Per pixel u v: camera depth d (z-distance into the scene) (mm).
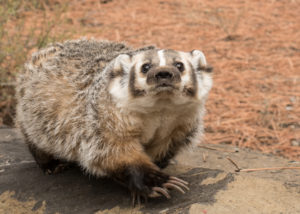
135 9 20219
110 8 20188
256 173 8992
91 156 6805
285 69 15383
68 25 17781
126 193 7023
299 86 14289
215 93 14133
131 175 6480
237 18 19406
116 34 17406
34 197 7246
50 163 8117
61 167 8047
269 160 9953
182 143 7352
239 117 12797
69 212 6797
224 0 21500
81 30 16828
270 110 13055
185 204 6297
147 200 6648
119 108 6461
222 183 6789
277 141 11641
